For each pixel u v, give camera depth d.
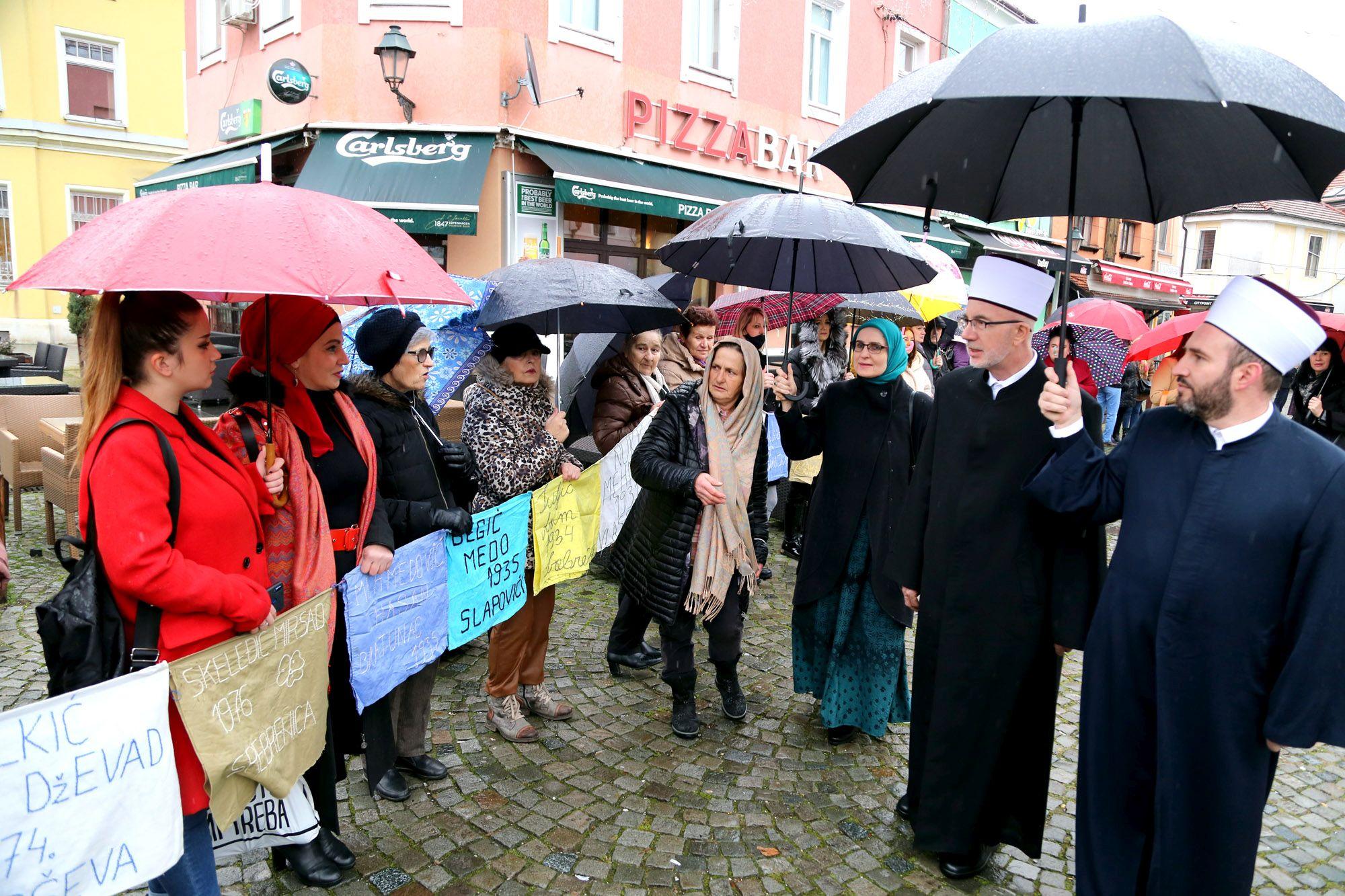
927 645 2.80
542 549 3.38
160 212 1.72
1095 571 2.54
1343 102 1.90
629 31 9.51
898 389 3.42
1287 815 3.23
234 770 1.96
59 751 1.63
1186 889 2.07
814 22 12.12
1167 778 2.05
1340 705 1.84
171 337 1.79
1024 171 2.56
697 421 3.40
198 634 1.88
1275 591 1.94
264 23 9.32
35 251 17.97
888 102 2.23
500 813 2.94
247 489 2.01
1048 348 3.43
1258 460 1.98
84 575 1.76
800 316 5.91
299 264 1.69
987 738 2.62
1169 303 20.73
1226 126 2.18
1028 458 2.58
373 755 2.69
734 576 3.51
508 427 3.29
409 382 2.83
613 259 9.89
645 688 3.98
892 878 2.70
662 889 2.59
